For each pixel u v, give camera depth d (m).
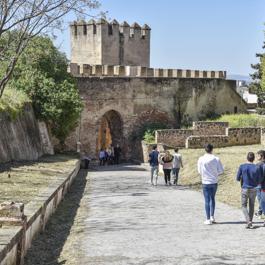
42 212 13.06
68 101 36.66
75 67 45.22
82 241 12.23
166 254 10.76
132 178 30.94
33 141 32.22
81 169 38.88
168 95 50.38
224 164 28.25
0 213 9.99
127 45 57.72
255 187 13.48
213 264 9.90
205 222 14.30
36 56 34.69
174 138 45.28
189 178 28.61
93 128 45.91
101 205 18.80
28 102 33.56
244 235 12.64
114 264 10.04
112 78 46.81
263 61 51.50
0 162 23.80
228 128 44.84
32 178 19.77
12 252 9.09
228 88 54.81
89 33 56.28
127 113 47.94
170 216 15.98
